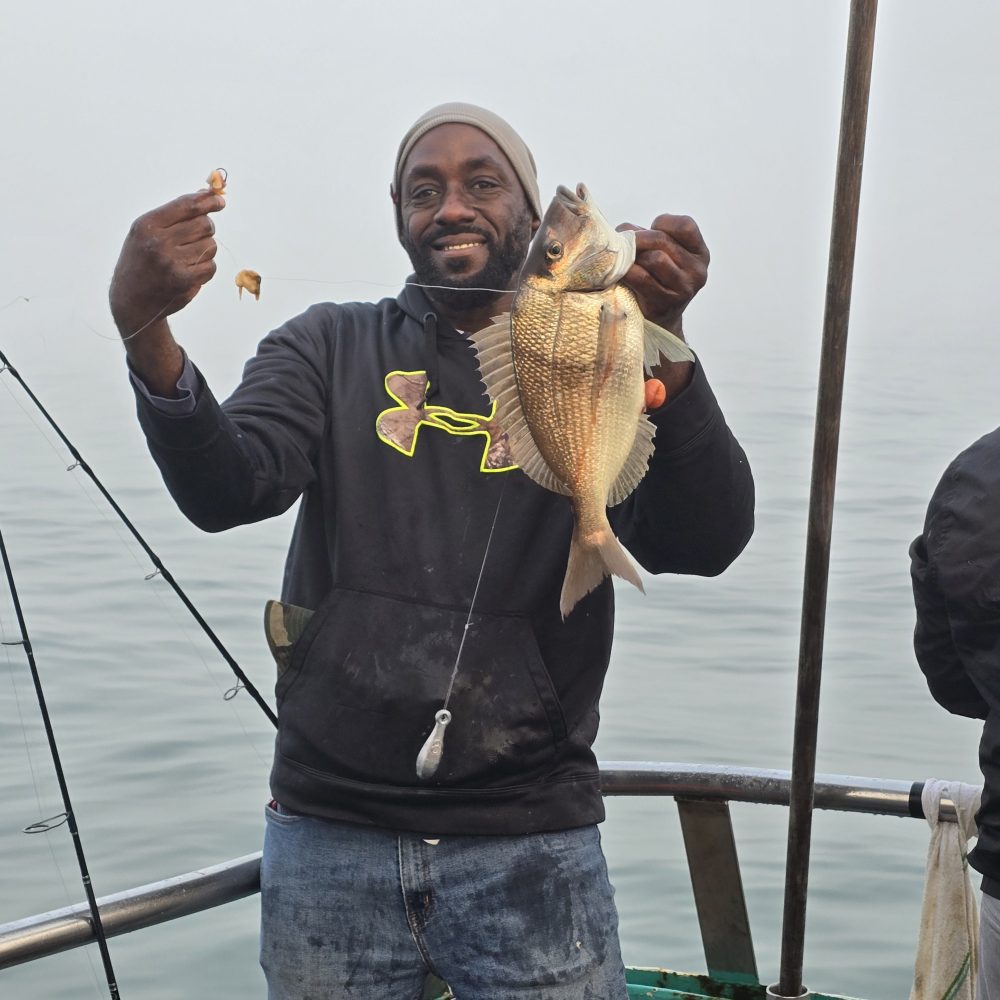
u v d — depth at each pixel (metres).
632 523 2.70
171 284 2.27
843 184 2.43
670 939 6.09
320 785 2.53
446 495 2.59
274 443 2.57
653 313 2.29
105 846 6.66
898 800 2.97
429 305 2.75
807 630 2.65
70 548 13.16
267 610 2.58
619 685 9.86
